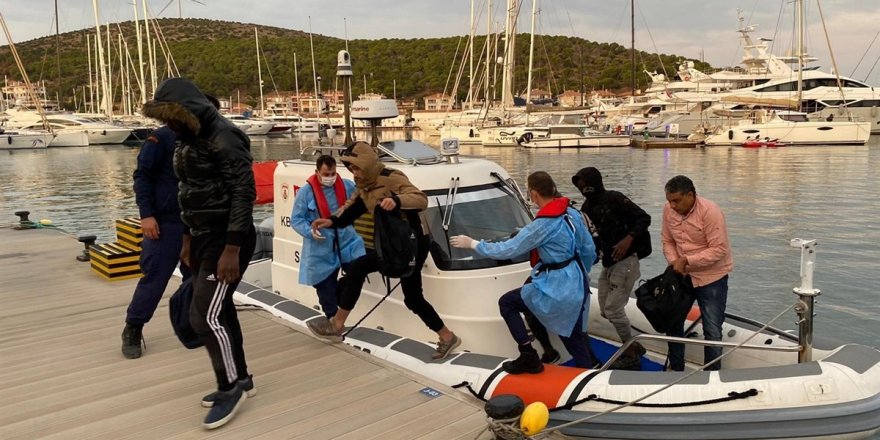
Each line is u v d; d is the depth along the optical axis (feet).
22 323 17.98
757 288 31.86
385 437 10.78
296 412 11.74
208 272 10.98
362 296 17.44
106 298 20.85
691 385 11.64
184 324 12.60
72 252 29.14
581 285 13.02
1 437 10.93
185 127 10.33
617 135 143.95
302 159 20.72
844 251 38.91
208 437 10.82
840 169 87.51
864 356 11.85
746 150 128.67
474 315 14.89
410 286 13.74
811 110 173.58
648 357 17.28
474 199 16.12
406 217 13.30
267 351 15.01
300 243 19.49
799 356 12.33
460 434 10.88
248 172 10.77
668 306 14.48
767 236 43.96
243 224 10.64
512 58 160.35
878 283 31.89
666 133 161.99
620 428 11.76
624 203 15.42
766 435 11.03
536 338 15.16
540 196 12.86
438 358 14.19
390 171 13.65
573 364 16.06
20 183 90.58
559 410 12.15
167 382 13.30
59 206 69.00
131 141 182.50
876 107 168.96
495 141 147.95
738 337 15.67
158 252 14.74
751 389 11.21
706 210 14.14
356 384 12.98
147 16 190.29
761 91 177.47
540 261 13.20
